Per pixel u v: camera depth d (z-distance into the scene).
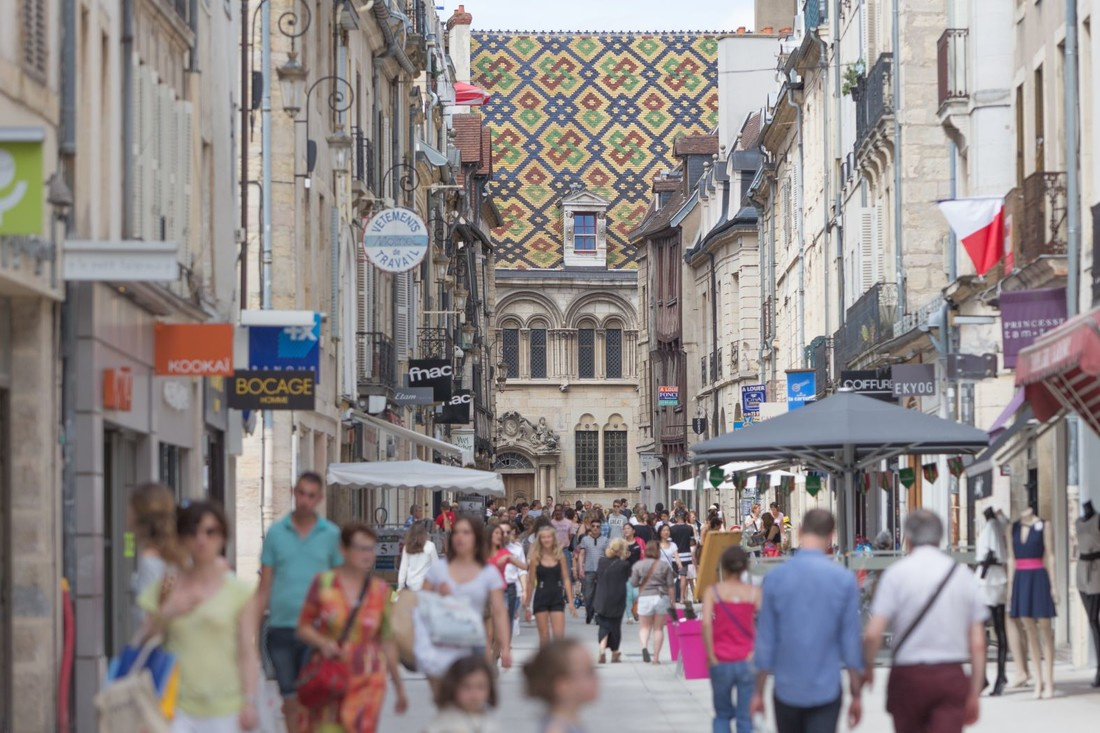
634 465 162.50
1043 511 45.88
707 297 132.75
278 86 49.16
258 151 48.38
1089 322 29.53
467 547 22.97
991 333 52.47
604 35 174.62
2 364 24.08
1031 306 41.91
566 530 75.50
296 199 50.31
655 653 45.81
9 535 24.42
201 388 35.62
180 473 34.56
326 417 56.09
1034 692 34.12
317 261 54.69
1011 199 45.44
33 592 24.44
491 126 169.62
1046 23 46.03
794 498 94.75
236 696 17.36
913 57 61.31
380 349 65.62
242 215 44.16
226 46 39.91
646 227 149.50
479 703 14.52
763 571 42.12
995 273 48.34
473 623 21.36
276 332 36.47
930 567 19.00
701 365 136.12
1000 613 34.16
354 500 65.75
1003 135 52.88
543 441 161.12
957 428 37.50
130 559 29.66
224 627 17.36
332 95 55.34
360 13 63.44
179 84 34.47
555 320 162.88
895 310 62.75
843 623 19.17
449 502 111.44
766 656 19.31
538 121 170.62
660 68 174.00
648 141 171.25
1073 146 41.59
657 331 148.00
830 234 79.44
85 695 25.81
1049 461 45.88
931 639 18.91
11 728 24.33
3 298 24.11
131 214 29.36
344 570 19.81
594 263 164.62
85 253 23.58
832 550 52.53
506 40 173.12
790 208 96.44
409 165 75.19
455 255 115.94
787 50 96.00
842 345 72.25
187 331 30.58
